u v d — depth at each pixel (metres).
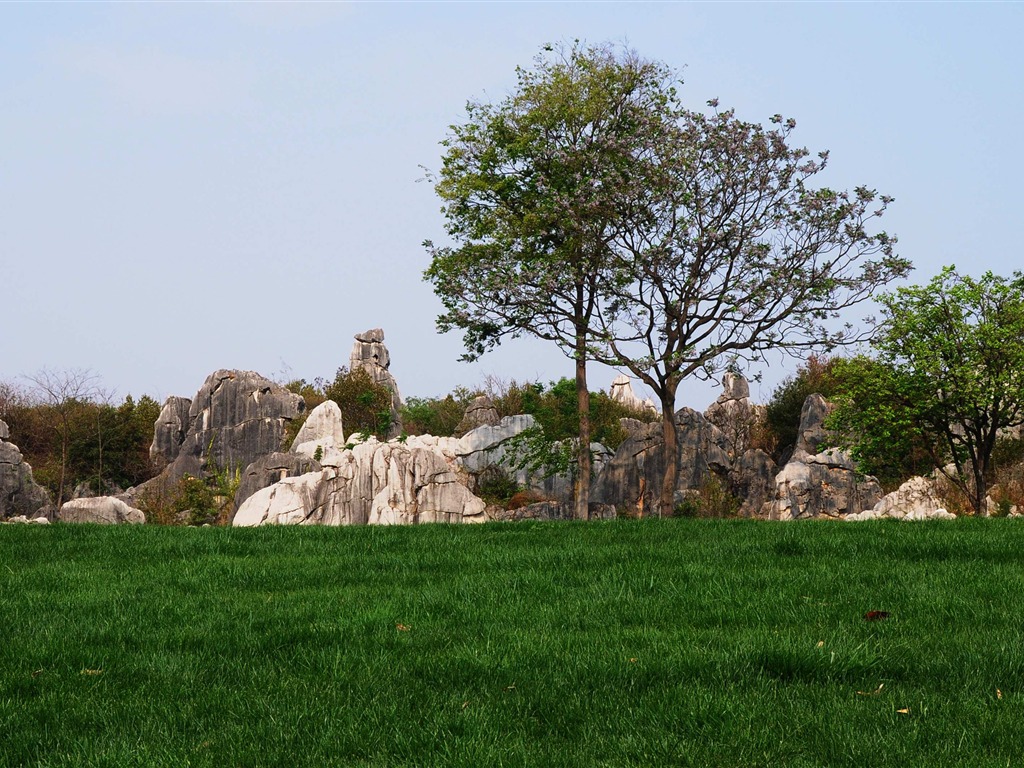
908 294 39.72
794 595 13.16
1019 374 37.81
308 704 9.14
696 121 37.00
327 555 17.50
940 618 11.81
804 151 36.44
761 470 56.66
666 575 14.64
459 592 13.77
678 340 37.47
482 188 41.75
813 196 35.94
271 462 53.53
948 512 44.53
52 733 8.61
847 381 42.12
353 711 8.95
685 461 55.44
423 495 48.12
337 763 7.93
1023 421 39.66
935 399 38.91
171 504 60.59
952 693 9.10
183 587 14.78
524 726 8.68
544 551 16.91
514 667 10.04
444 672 9.99
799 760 7.74
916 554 16.28
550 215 39.00
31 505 61.66
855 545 16.86
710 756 7.89
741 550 16.72
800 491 51.97
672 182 36.28
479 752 7.89
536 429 52.66
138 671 10.29
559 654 10.37
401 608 12.84
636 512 53.97
